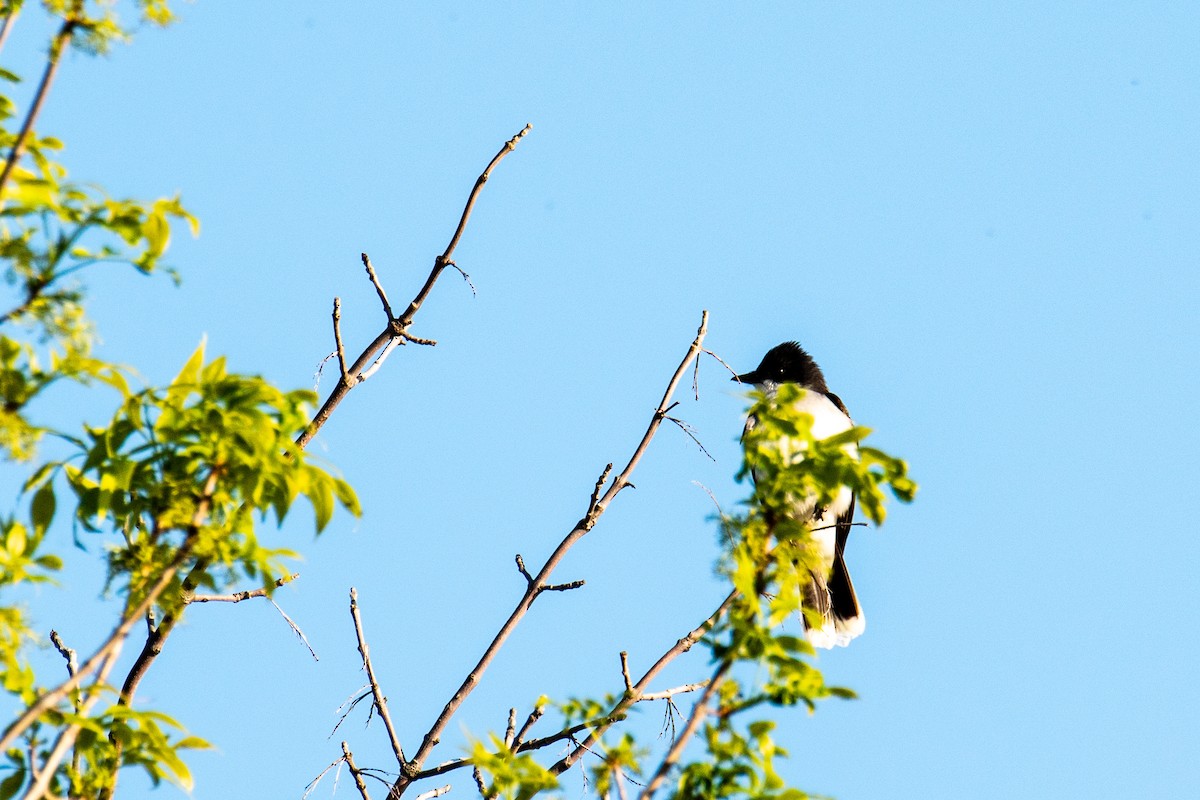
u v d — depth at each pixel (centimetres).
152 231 635
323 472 677
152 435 653
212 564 644
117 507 655
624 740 686
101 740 623
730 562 634
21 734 577
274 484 661
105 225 631
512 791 697
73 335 619
